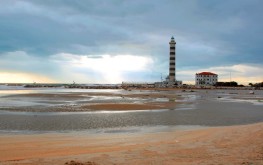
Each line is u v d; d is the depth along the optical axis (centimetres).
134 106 4191
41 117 2862
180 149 1333
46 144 1576
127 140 1702
